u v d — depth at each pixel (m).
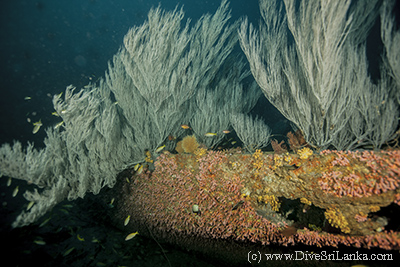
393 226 0.97
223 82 1.98
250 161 1.19
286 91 1.29
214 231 1.20
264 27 1.41
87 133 1.36
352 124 1.15
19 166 1.23
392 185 0.91
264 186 1.15
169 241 1.27
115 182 1.47
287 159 1.10
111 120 1.43
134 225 1.37
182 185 1.30
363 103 1.10
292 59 1.26
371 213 0.98
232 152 1.29
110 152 1.46
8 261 1.11
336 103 1.12
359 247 1.00
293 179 1.08
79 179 1.32
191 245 1.23
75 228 1.35
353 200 0.97
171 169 1.33
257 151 1.19
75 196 1.35
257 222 1.14
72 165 1.33
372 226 0.97
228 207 1.19
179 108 1.66
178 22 1.62
